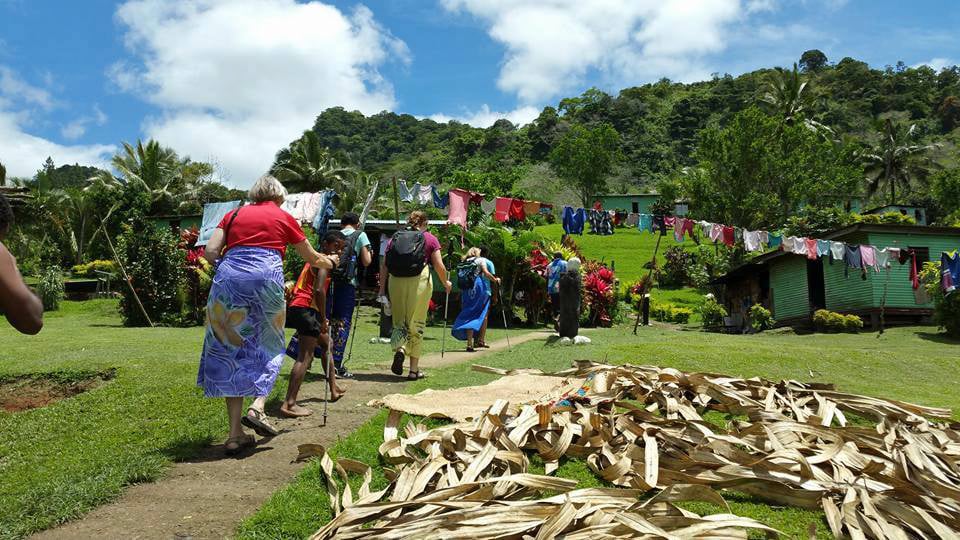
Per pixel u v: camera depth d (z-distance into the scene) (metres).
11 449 5.03
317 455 4.46
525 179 97.56
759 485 3.78
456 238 19.27
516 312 20.59
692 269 39.22
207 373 4.60
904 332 19.59
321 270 5.52
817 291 25.06
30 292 2.35
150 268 18.20
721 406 5.60
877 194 67.50
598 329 17.97
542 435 4.48
